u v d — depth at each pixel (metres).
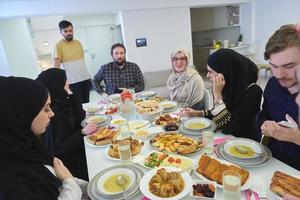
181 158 1.11
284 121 1.09
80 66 3.67
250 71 1.45
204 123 1.50
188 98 2.27
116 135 1.47
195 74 2.30
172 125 1.52
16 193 0.78
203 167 0.99
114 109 2.10
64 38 3.52
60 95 1.61
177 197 0.82
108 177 1.02
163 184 0.89
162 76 4.52
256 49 6.23
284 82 1.00
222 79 1.43
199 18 7.48
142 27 4.82
